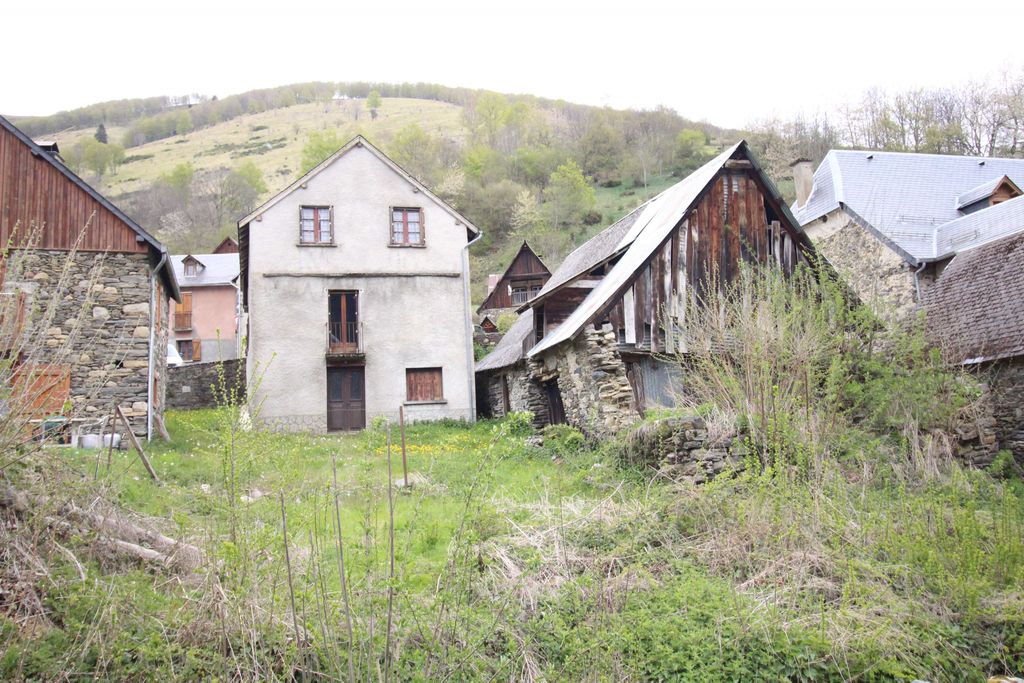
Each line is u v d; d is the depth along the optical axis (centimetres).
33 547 468
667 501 763
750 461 831
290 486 537
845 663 536
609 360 1359
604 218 5734
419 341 2077
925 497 768
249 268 2011
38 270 1434
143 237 1496
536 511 754
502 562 621
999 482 1115
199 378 2283
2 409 491
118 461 846
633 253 1614
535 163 6612
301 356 1992
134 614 461
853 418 1170
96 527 525
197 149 10675
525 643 520
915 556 661
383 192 2130
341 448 1191
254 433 507
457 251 2150
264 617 445
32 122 12488
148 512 664
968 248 1941
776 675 525
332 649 427
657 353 1422
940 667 562
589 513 735
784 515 707
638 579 625
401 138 6869
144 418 1463
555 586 598
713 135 7400
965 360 1457
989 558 670
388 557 516
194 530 516
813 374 1058
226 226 6419
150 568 525
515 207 5609
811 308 1162
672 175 6569
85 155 8975
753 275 1352
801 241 1503
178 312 3947
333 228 2077
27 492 504
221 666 417
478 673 477
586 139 6856
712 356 1153
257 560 451
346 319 2081
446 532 750
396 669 447
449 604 500
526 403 1859
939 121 4788
